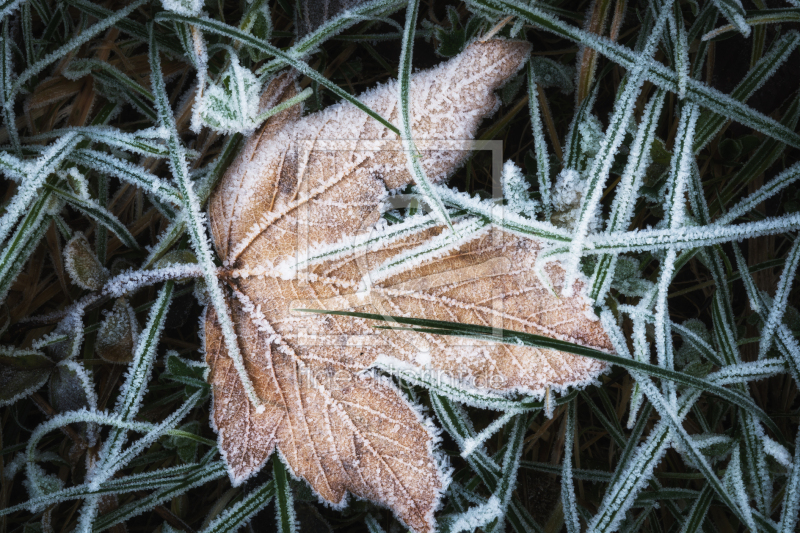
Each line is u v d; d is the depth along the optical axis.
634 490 0.34
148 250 0.36
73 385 0.35
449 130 0.34
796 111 0.36
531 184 0.37
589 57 0.35
